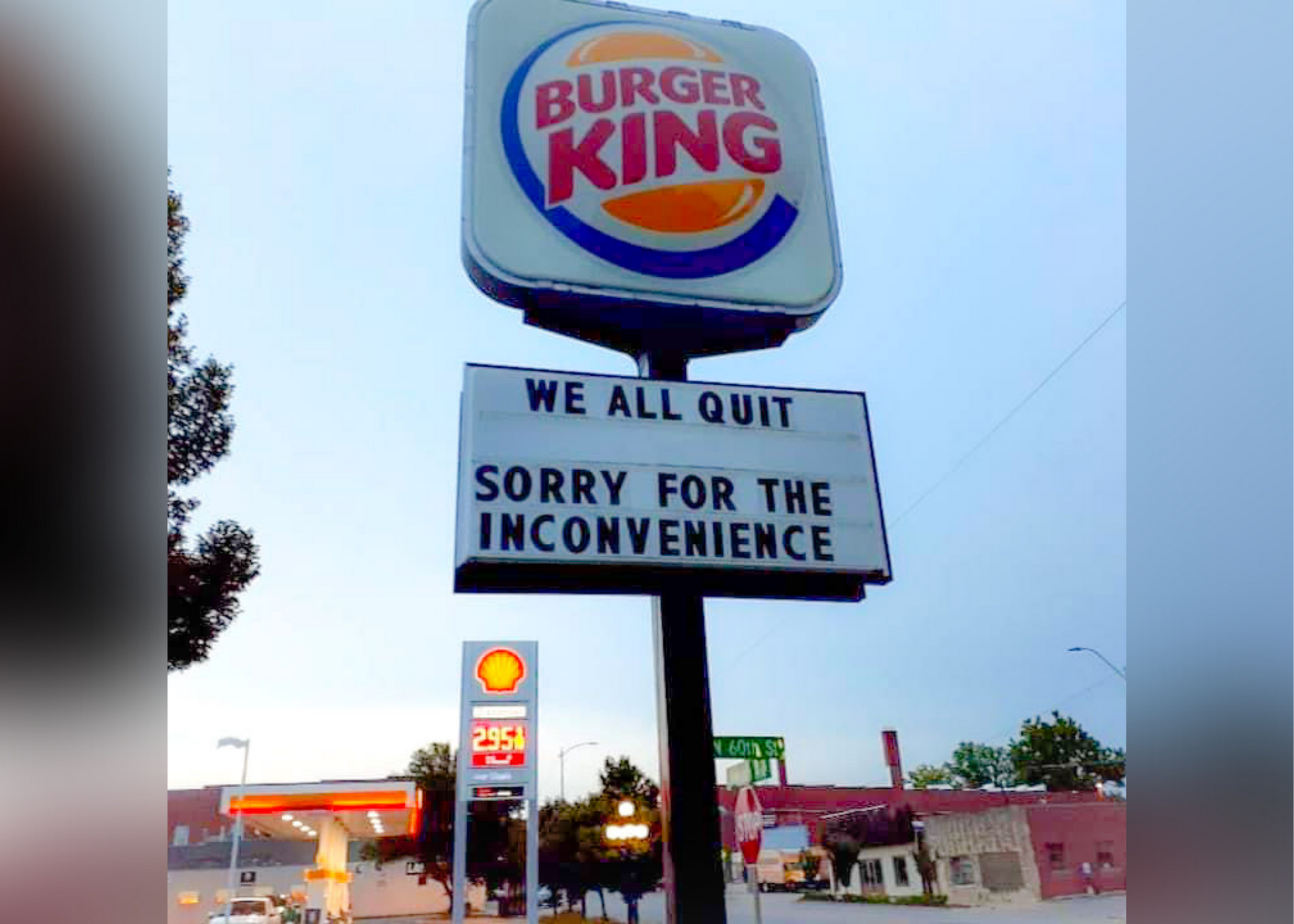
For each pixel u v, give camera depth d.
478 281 7.35
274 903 45.47
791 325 7.80
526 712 18.88
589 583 6.41
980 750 66.25
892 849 42.69
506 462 6.39
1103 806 36.03
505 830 45.91
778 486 6.77
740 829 11.81
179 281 11.57
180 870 51.75
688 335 7.71
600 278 7.36
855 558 6.70
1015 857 35.59
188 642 12.35
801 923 30.64
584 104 7.89
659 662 6.45
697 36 8.46
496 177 7.50
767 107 8.34
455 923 17.72
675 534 6.48
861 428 7.09
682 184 7.81
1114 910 28.02
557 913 46.22
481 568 6.29
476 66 7.84
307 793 31.22
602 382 6.78
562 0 8.30
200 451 12.17
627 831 37.59
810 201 8.12
